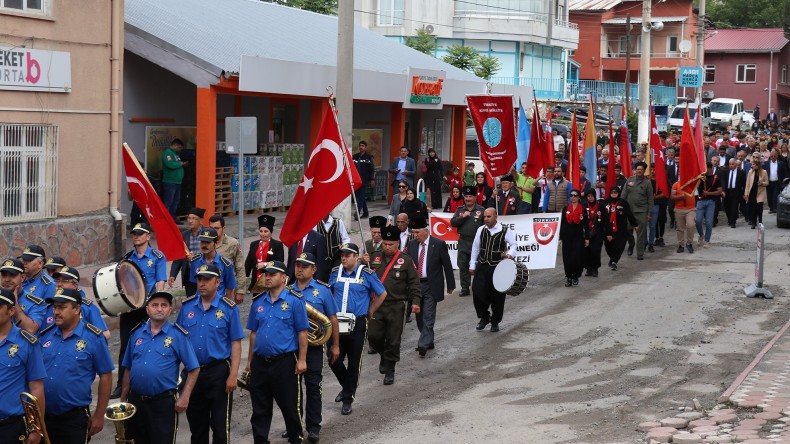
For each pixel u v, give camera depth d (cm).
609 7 7506
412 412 1083
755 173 2700
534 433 994
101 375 816
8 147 1670
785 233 2617
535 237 1814
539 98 5591
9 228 1662
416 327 1521
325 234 1438
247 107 2714
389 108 3306
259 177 2623
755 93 8344
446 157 3641
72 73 1794
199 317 904
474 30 5672
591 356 1323
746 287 1822
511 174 2122
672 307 1645
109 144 1898
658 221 2389
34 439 754
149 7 2464
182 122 2403
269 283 948
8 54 1652
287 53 2531
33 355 757
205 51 2203
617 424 1016
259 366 950
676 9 7494
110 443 971
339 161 1248
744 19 9756
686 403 1087
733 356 1309
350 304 1086
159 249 1280
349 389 1084
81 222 1827
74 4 1788
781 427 956
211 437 1020
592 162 2388
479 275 1455
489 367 1278
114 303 914
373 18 5688
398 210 1883
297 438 961
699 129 2255
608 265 2105
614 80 7769
